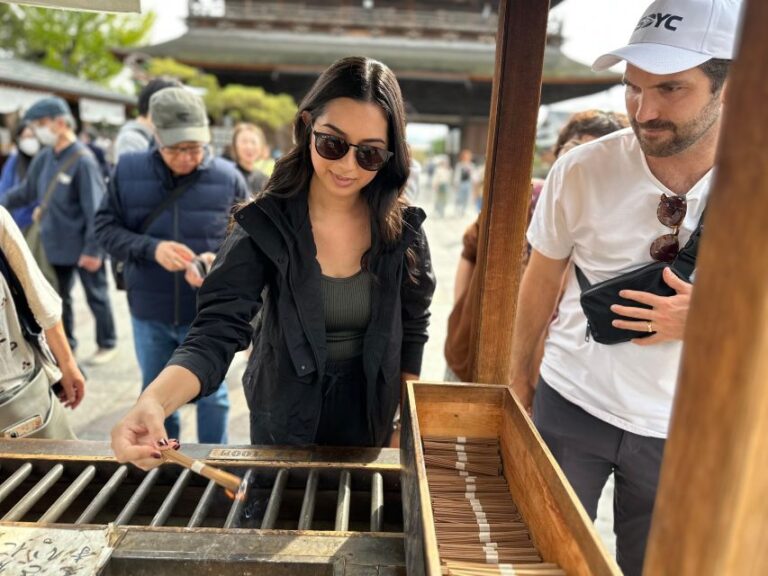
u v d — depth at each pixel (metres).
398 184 1.02
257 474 0.98
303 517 0.87
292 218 0.97
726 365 0.28
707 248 0.29
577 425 1.17
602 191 1.10
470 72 18.16
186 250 1.78
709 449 0.29
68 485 1.00
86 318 4.22
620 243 1.08
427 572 0.53
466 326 1.58
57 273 3.03
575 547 0.60
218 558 0.75
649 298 1.00
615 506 1.21
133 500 0.90
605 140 1.11
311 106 0.93
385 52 19.92
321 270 1.04
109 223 1.92
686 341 0.31
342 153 0.91
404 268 1.11
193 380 0.84
